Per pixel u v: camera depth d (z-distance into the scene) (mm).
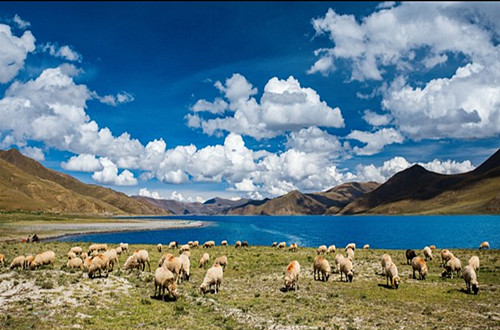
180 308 18750
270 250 51344
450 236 100312
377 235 112438
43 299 18781
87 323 15695
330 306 19734
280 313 18281
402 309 19109
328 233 128375
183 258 27562
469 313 18203
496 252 44844
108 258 26781
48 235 92188
